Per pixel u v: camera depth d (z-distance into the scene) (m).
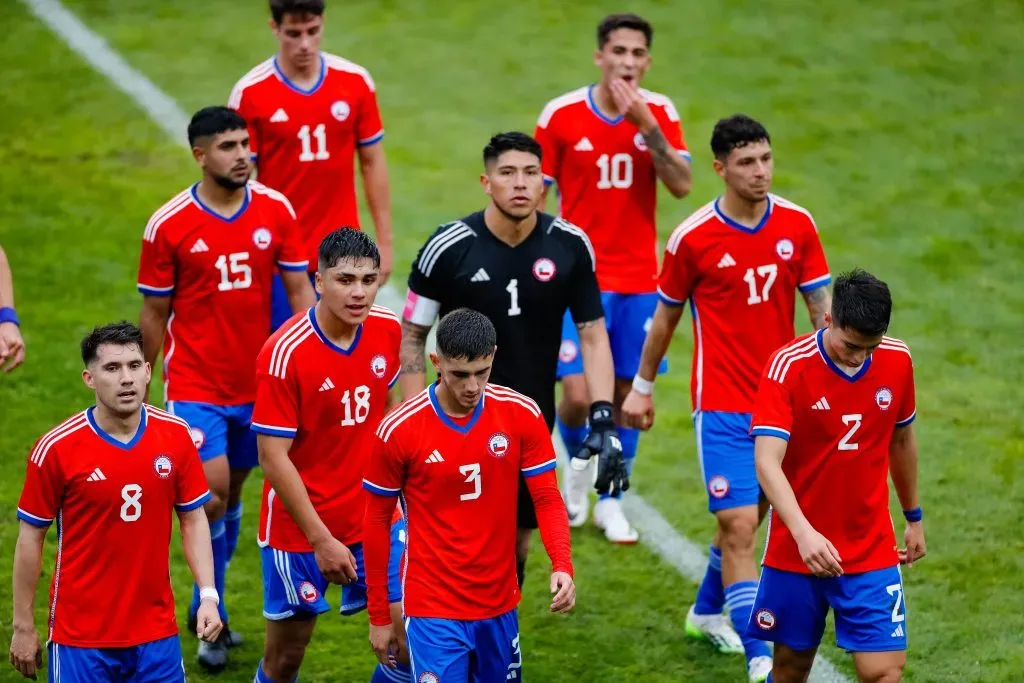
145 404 20.89
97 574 20.45
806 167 50.34
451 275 23.34
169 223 25.94
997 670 25.11
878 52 59.06
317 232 32.19
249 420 26.97
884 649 21.55
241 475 27.36
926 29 61.00
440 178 50.31
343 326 22.25
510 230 23.22
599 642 26.41
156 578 20.80
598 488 23.34
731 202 25.73
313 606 23.00
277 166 31.67
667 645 26.33
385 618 20.61
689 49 59.88
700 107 54.72
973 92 55.62
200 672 25.41
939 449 33.84
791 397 21.36
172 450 20.66
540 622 27.12
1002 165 50.34
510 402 20.47
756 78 57.19
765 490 21.12
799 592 21.83
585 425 30.28
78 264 42.69
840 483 21.48
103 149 51.41
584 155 30.83
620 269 31.20
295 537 22.83
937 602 27.48
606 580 28.81
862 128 53.12
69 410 34.75
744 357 25.83
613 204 31.02
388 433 20.12
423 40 62.06
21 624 20.17
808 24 61.88
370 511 20.48
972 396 36.50
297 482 22.05
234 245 26.28
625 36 30.03
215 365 26.48
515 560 21.27
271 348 22.06
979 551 29.42
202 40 62.34
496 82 57.97
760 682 24.33
